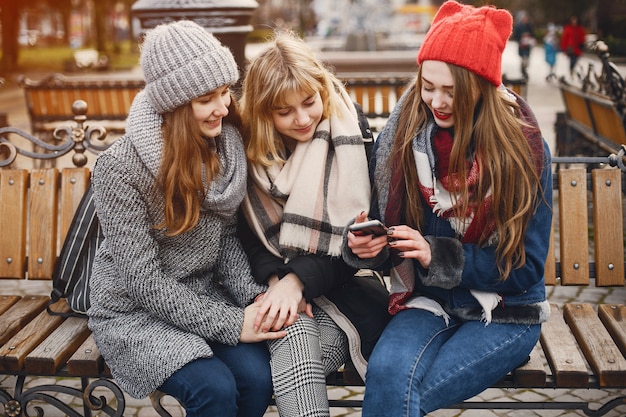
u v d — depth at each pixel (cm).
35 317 300
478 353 239
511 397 344
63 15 4697
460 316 252
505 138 235
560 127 765
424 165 244
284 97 246
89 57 2286
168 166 239
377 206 257
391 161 252
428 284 245
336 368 257
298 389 239
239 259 268
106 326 252
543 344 272
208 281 267
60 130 330
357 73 1204
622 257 303
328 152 262
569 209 304
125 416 329
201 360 240
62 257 283
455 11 242
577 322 282
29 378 365
